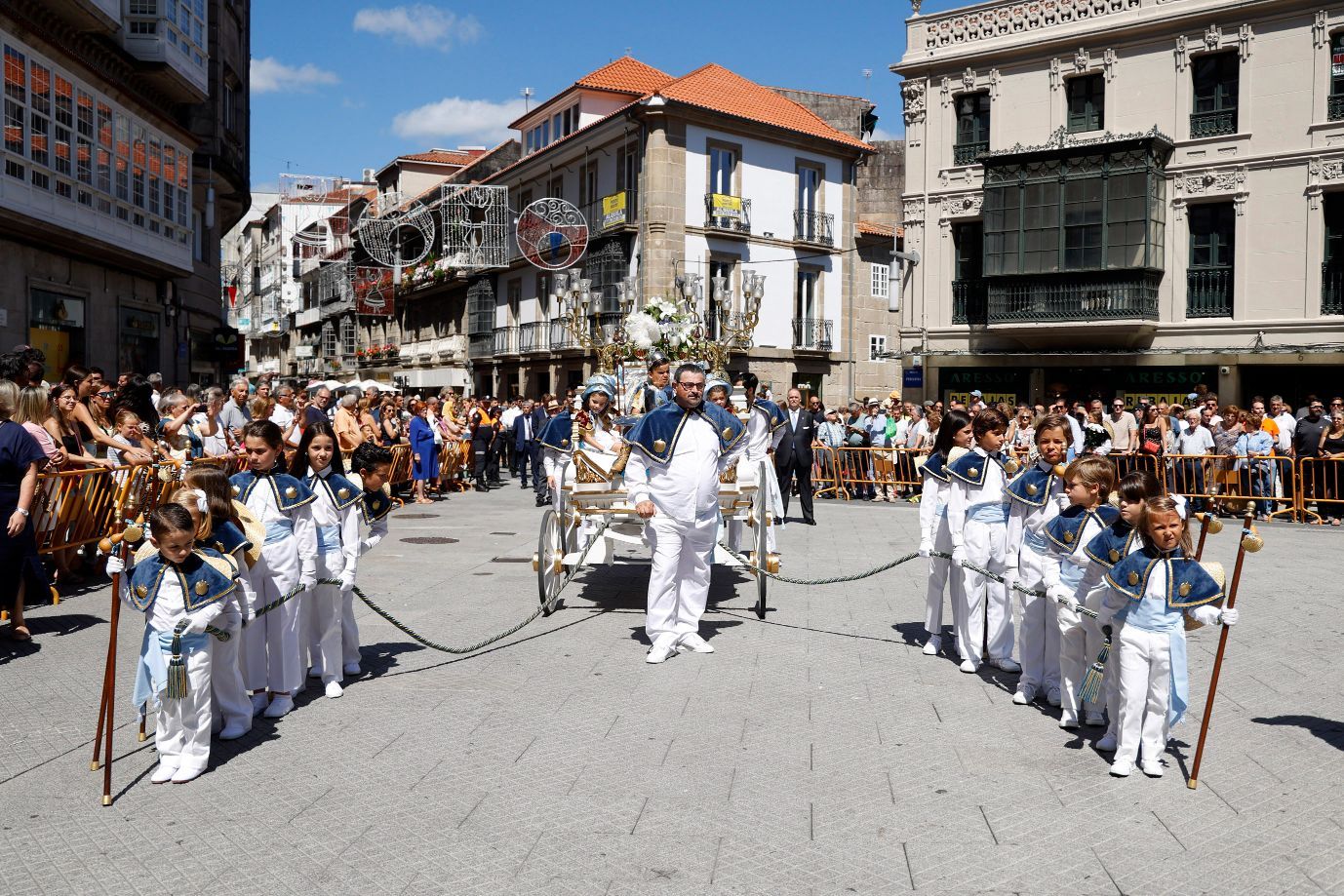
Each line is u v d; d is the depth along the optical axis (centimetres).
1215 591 498
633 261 3089
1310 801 477
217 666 550
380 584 1027
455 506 1872
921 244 2770
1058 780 505
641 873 403
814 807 468
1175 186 2406
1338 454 1577
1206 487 1670
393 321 5362
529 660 732
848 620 873
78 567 988
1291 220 2262
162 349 2548
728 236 3164
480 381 4269
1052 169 2506
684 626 759
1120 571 516
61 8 1986
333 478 644
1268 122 2275
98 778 503
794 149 3359
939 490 740
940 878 399
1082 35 2469
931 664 729
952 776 509
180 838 434
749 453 904
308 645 650
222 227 3409
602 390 898
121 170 2141
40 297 2000
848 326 3538
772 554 905
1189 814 462
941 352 2731
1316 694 651
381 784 495
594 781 499
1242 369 2345
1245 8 2267
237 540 546
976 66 2642
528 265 3784
